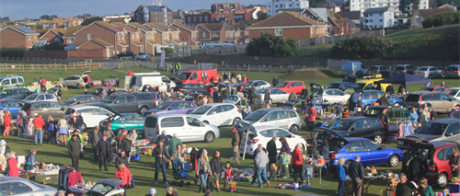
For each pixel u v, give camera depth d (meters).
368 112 22.30
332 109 30.20
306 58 69.75
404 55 66.62
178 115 19.91
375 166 16.17
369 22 153.62
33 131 22.55
